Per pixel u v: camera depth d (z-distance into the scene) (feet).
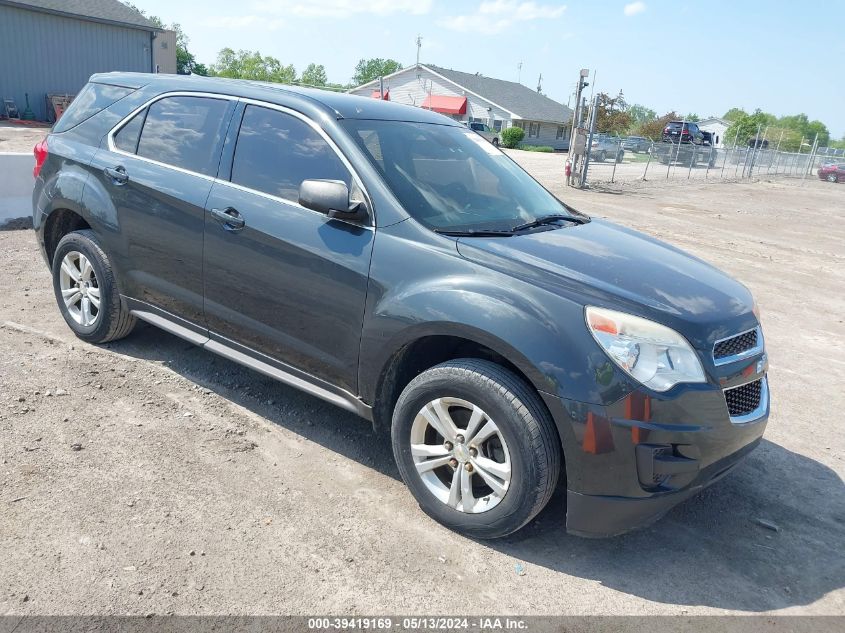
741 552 10.84
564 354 9.25
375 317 10.73
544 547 10.48
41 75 97.91
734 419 10.03
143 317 14.60
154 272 14.07
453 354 11.32
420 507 11.13
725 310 10.43
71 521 9.86
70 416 12.80
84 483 10.80
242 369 15.66
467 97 202.08
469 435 10.07
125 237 14.37
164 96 14.57
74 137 15.89
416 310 10.25
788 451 14.58
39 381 14.03
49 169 16.12
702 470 9.71
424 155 12.73
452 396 10.12
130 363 15.37
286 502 10.90
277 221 11.93
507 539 10.59
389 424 11.62
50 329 16.97
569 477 9.46
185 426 12.90
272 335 12.34
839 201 88.58
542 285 9.76
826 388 18.56
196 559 9.37
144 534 9.75
